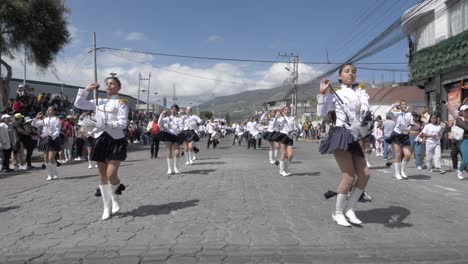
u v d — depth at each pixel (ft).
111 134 19.10
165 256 13.92
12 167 45.39
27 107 67.67
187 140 45.03
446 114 59.62
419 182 30.81
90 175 36.68
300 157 55.93
